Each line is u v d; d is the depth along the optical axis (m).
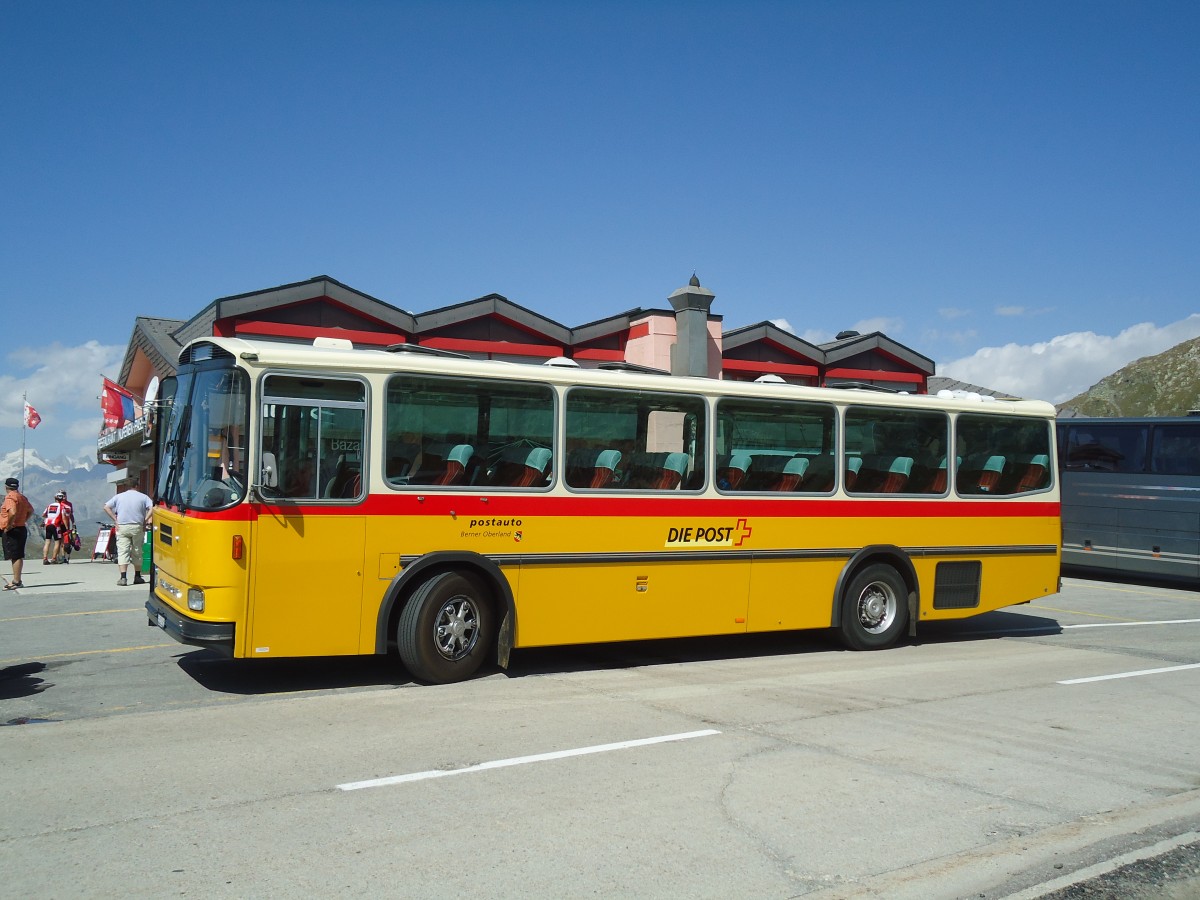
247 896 4.55
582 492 9.97
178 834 5.32
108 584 18.19
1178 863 5.21
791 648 12.04
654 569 10.36
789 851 5.27
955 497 12.57
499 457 9.58
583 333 23.45
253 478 8.42
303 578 8.57
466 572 9.40
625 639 10.20
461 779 6.35
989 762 7.02
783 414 11.37
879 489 12.02
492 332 22.48
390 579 8.95
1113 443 20.91
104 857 4.99
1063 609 16.41
